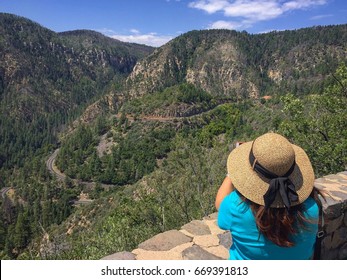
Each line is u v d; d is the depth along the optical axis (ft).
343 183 15.60
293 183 6.49
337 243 12.74
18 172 421.18
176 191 29.22
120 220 28.02
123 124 435.94
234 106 455.22
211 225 12.93
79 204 289.74
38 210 265.95
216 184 27.53
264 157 6.33
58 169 397.39
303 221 6.41
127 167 331.36
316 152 35.42
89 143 418.92
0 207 287.28
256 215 6.41
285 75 655.76
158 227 26.27
